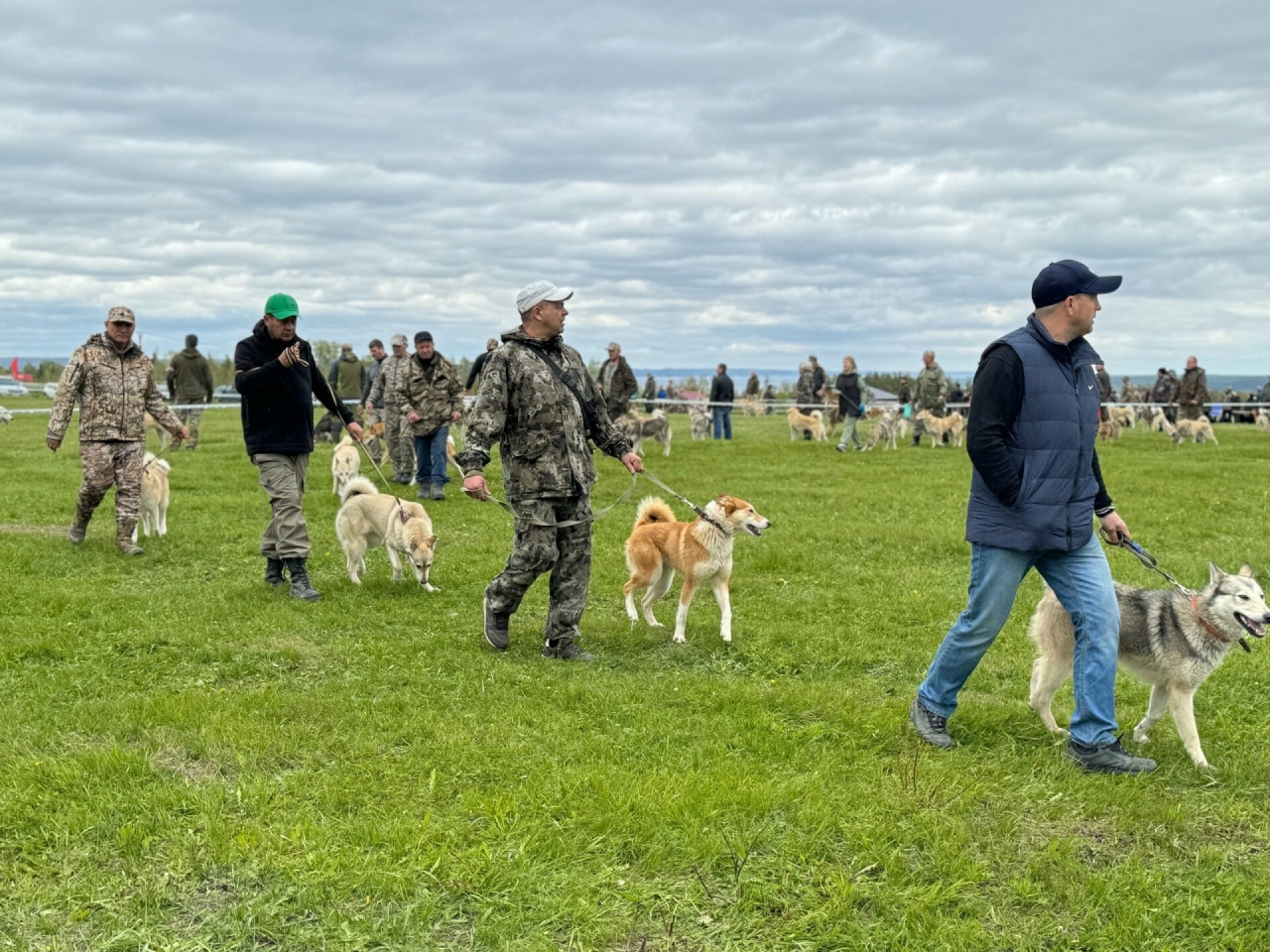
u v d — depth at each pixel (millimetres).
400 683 5984
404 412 13023
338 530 8789
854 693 5906
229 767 4582
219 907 3490
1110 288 4582
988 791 4414
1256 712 5645
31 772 4336
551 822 4051
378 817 4086
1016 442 4668
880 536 10867
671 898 3600
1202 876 3770
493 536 10672
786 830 4039
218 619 7234
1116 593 5133
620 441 6715
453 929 3426
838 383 23469
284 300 7758
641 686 5949
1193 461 19812
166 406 9844
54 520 11656
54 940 3285
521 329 6344
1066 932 3447
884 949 3352
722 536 7020
